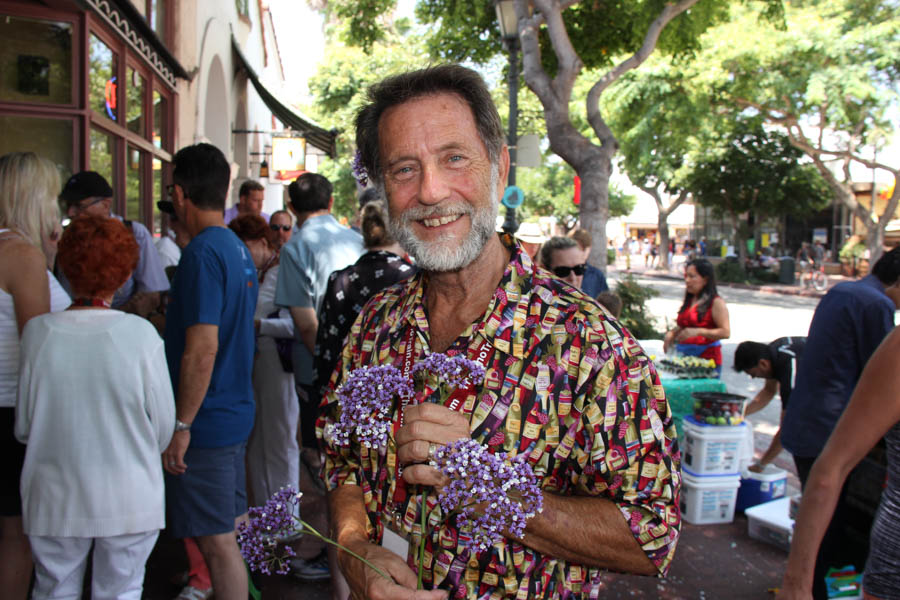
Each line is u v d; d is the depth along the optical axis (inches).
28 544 104.0
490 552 49.0
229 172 114.3
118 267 92.4
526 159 354.6
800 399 121.0
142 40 245.0
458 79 53.7
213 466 105.0
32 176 102.2
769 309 745.0
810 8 768.9
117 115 226.8
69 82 190.7
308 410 141.5
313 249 137.6
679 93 764.0
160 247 210.4
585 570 52.2
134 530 91.3
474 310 54.9
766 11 468.8
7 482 99.8
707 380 192.2
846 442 66.1
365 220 111.6
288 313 150.0
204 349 100.5
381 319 59.7
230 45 467.5
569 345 49.0
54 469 89.0
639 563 47.6
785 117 874.8
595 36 460.8
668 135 824.3
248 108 586.2
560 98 352.5
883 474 105.5
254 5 606.9
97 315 91.3
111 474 89.8
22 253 98.1
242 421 107.9
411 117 53.2
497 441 48.4
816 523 66.9
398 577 49.4
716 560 150.0
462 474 43.1
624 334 49.5
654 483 47.6
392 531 53.9
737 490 174.6
